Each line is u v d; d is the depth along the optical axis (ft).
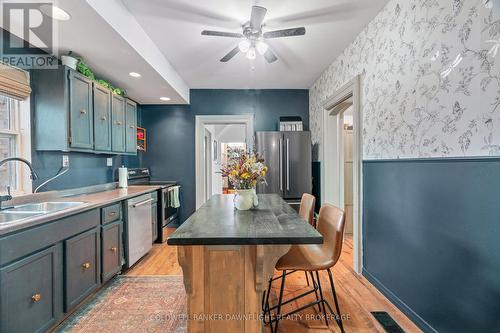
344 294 7.47
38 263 5.21
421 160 5.72
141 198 10.30
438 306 5.25
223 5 7.12
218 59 10.73
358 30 8.55
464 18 4.67
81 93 8.18
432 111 5.46
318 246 6.06
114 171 12.23
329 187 12.50
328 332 5.83
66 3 5.46
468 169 4.55
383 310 6.63
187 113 15.16
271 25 8.21
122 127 11.21
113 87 10.82
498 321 4.05
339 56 10.48
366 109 8.32
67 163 8.81
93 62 8.72
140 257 10.03
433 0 5.41
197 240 3.98
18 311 4.74
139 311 6.68
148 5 7.09
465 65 4.66
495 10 4.10
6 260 4.52
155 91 12.29
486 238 4.23
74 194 9.04
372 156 7.98
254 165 6.20
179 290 7.80
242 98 15.16
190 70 12.01
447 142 5.08
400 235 6.52
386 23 7.16
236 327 4.58
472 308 4.49
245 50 8.02
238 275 4.58
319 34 8.79
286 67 11.78
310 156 13.32
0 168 6.85
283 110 15.16
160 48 9.68
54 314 5.63
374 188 7.80
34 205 6.94
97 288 7.31
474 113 4.49
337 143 12.53
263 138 13.32
